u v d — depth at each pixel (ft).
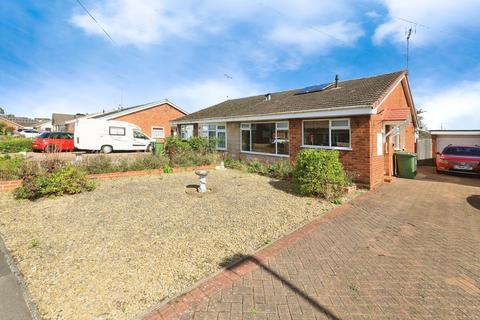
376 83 36.47
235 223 17.62
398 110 32.42
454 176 38.19
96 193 25.11
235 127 50.16
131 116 83.35
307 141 35.91
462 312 8.92
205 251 13.44
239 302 9.36
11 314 8.61
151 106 86.63
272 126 41.73
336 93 38.81
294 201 23.43
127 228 16.34
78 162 32.42
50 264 11.93
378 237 15.40
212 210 20.35
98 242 14.28
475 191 27.78
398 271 11.55
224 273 11.32
